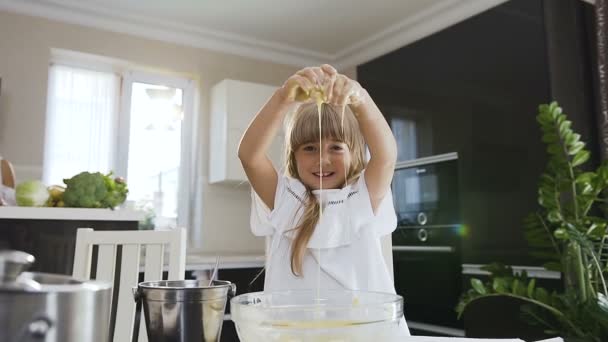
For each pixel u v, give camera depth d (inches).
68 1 113.3
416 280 116.1
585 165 84.0
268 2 115.3
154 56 127.6
